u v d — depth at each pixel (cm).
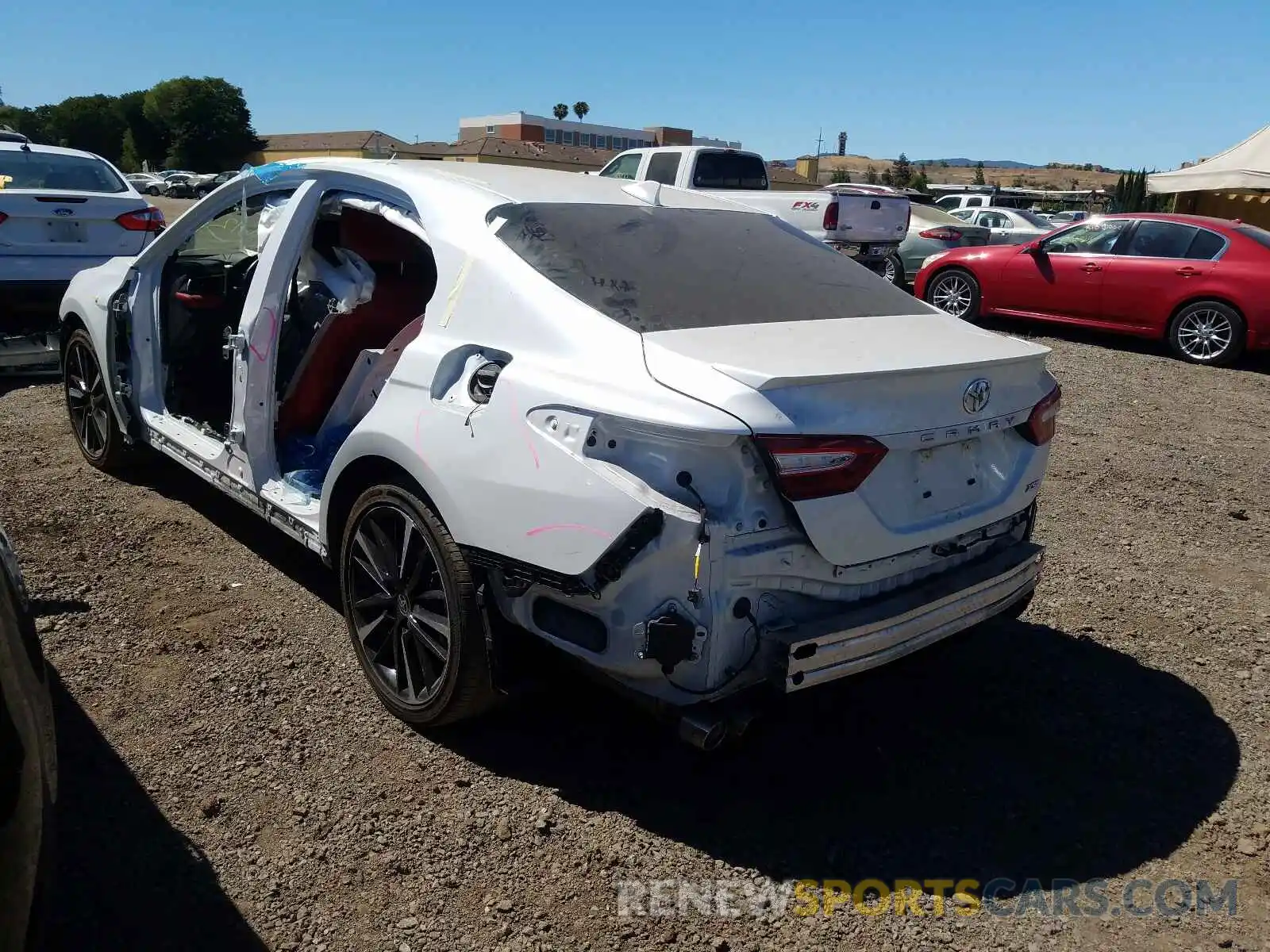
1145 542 516
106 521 470
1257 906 259
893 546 268
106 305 481
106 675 339
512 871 260
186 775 290
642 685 256
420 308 413
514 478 263
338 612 393
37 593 394
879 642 265
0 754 180
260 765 297
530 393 266
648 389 250
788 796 297
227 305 459
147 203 842
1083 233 1118
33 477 525
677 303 296
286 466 400
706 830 280
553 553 254
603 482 246
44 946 225
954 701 356
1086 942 246
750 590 248
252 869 256
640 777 302
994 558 312
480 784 294
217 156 8612
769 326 294
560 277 294
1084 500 580
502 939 238
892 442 261
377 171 361
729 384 244
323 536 345
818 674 254
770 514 247
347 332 397
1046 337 1174
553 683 294
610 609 251
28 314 845
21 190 769
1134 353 1073
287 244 379
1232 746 332
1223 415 799
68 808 272
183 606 391
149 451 515
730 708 253
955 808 295
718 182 1347
